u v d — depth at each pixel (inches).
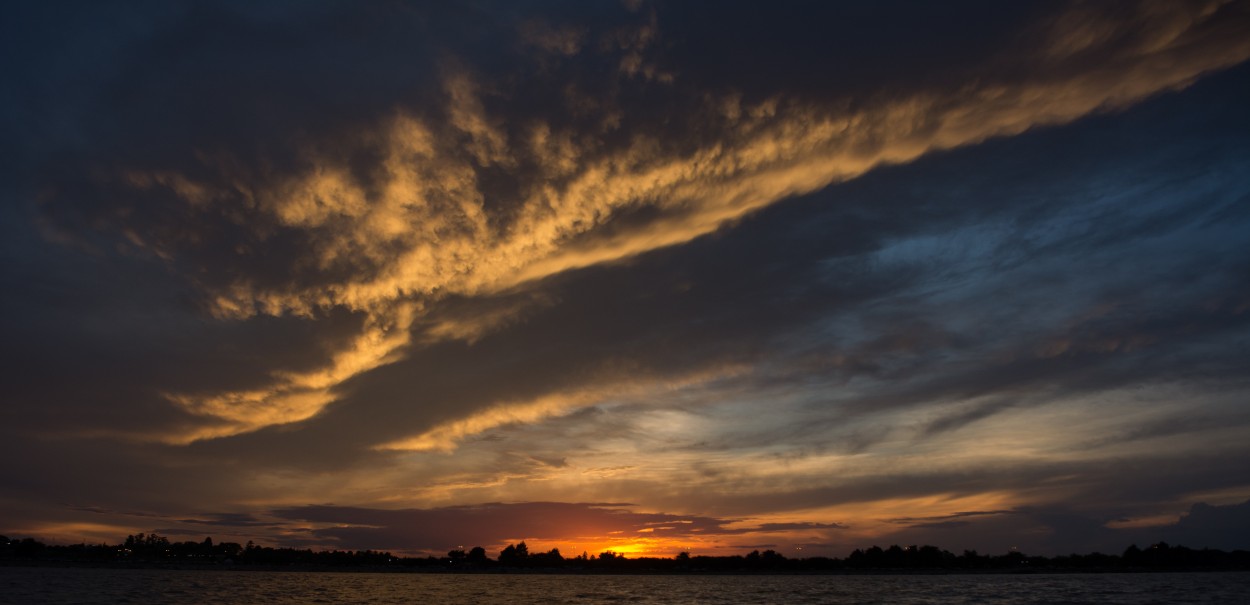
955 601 5689.0
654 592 7406.5
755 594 6860.2
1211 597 5979.3
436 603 5452.8
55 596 5022.1
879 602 5689.0
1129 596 6131.9
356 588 7377.0
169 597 5231.3
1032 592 6879.9
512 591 7455.7
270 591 6328.7
